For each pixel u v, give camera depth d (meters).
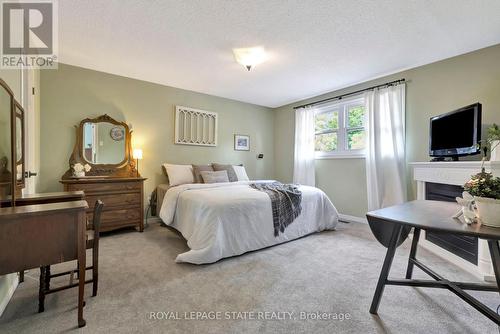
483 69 2.63
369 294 1.70
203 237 2.24
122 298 1.61
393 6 1.93
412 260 1.82
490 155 2.35
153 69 3.29
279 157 5.43
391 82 3.44
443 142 2.69
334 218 3.33
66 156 3.12
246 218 2.47
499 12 2.01
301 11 1.99
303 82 3.80
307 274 2.00
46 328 1.31
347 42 2.52
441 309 1.52
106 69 3.30
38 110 2.89
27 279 1.87
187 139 4.20
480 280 1.89
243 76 3.54
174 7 1.94
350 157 4.02
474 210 1.18
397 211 1.45
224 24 2.19
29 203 1.74
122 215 3.10
